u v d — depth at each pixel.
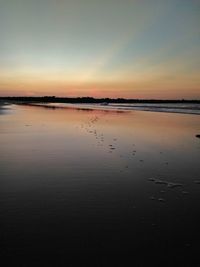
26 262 3.64
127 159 9.72
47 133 16.09
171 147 12.13
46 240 4.18
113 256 3.78
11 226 4.64
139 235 4.35
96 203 5.67
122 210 5.33
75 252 3.87
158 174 7.91
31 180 7.19
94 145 12.33
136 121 25.69
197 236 4.32
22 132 16.39
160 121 25.77
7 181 7.10
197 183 7.11
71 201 5.77
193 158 10.02
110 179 7.35
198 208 5.43
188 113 40.78
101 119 27.77
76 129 18.28
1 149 11.21
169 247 4.00
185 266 3.57
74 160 9.43
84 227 4.61
